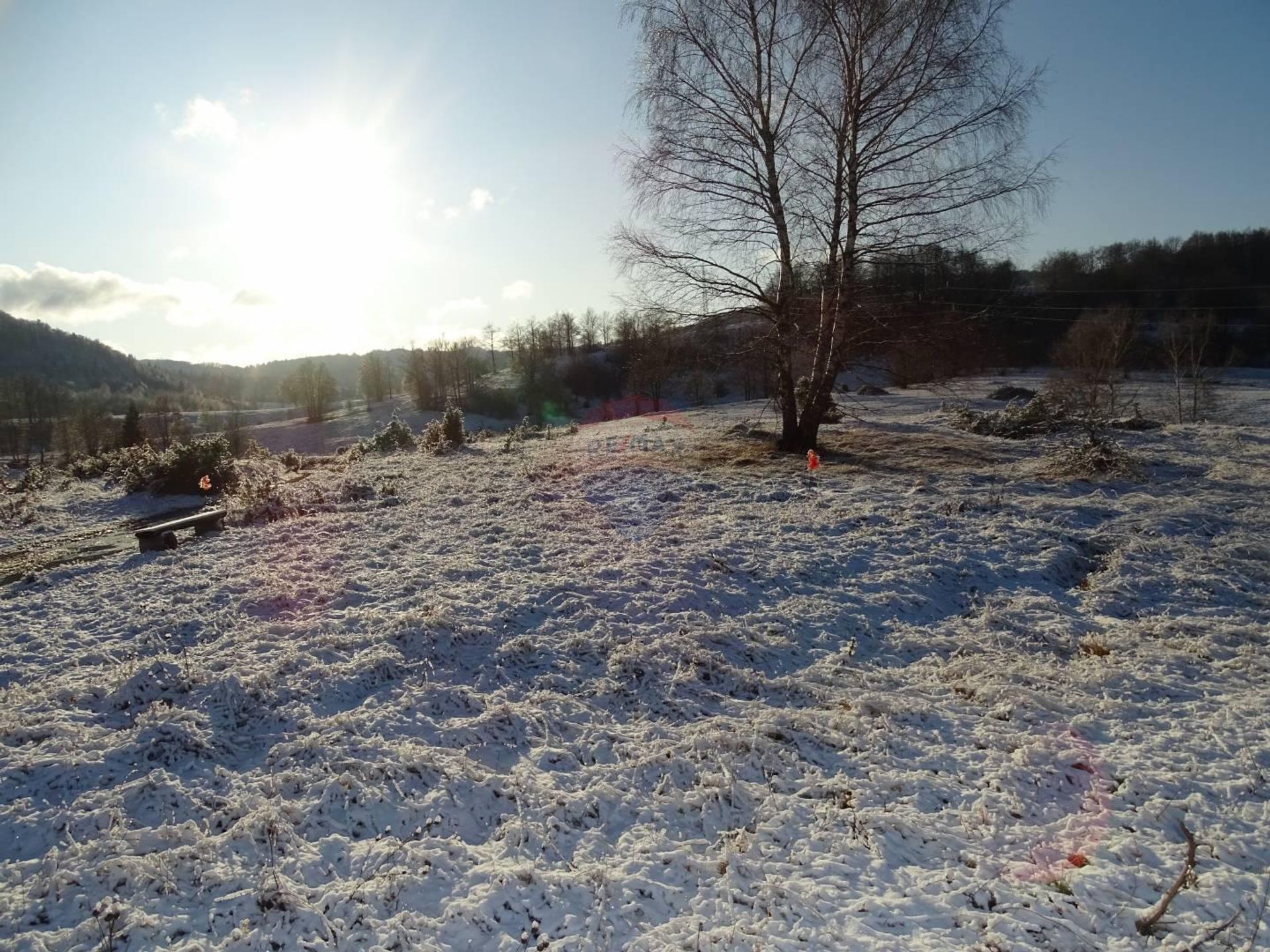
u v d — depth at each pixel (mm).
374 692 5352
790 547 8703
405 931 3244
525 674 5703
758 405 35375
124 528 12930
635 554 8273
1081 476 12648
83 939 3162
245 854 3699
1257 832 4004
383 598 7066
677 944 3207
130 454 20734
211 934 3230
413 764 4441
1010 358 49719
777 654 6211
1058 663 6211
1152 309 56281
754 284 14633
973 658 6207
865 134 14234
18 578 9234
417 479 14383
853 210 14047
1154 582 7879
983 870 3688
